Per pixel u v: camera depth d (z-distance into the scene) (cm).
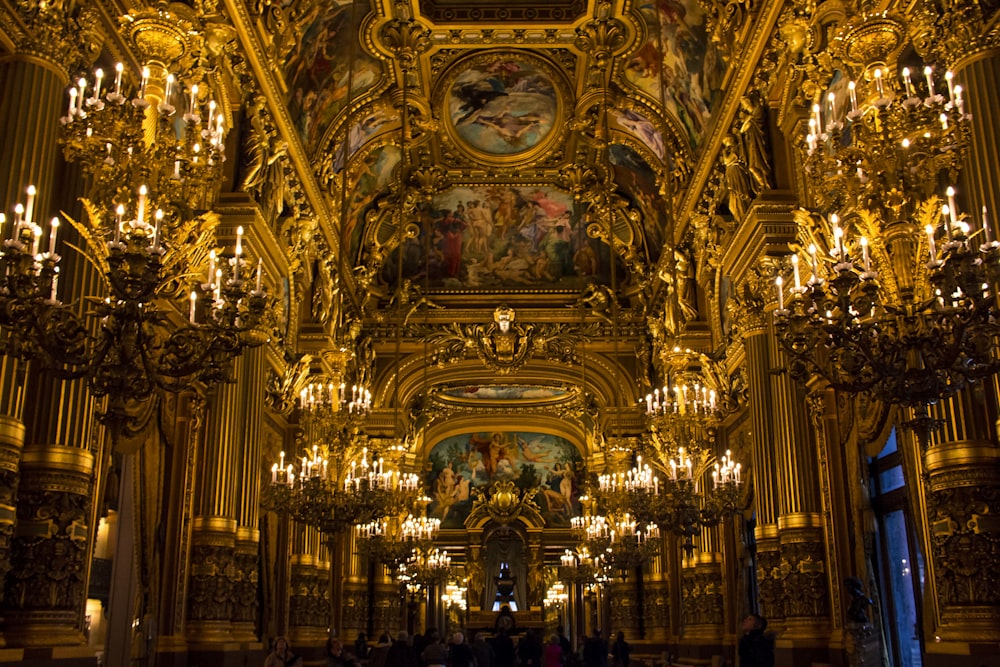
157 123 670
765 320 1320
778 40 1265
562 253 2578
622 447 2394
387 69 1908
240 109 1332
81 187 816
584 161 2314
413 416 2705
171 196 639
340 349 1870
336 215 2008
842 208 713
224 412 1237
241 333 663
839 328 631
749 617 860
